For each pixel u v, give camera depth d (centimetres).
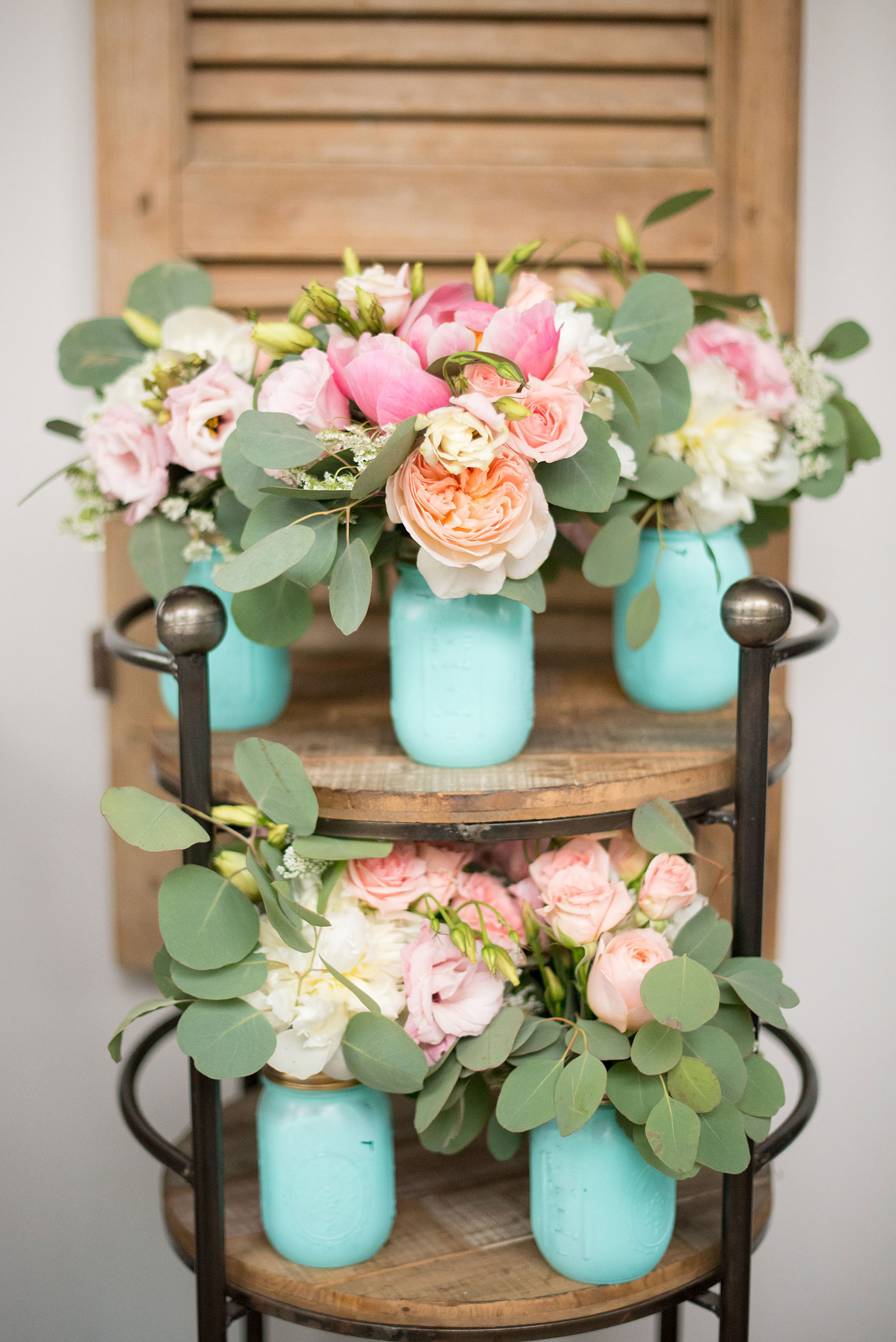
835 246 116
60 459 117
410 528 64
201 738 72
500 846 81
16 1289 126
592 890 71
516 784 71
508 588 68
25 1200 126
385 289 71
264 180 107
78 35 113
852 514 120
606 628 113
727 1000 72
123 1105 83
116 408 79
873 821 123
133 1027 124
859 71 114
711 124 108
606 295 95
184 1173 76
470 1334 72
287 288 109
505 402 64
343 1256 76
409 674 75
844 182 115
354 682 105
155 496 78
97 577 119
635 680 89
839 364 118
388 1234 78
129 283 108
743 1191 75
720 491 81
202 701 71
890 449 119
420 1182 88
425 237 108
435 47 107
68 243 115
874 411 118
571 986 75
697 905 75
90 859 123
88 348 90
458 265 110
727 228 108
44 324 116
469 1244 79
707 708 89
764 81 107
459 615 73
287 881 71
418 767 76
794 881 124
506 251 108
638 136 109
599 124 109
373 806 70
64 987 124
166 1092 127
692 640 86
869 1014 126
